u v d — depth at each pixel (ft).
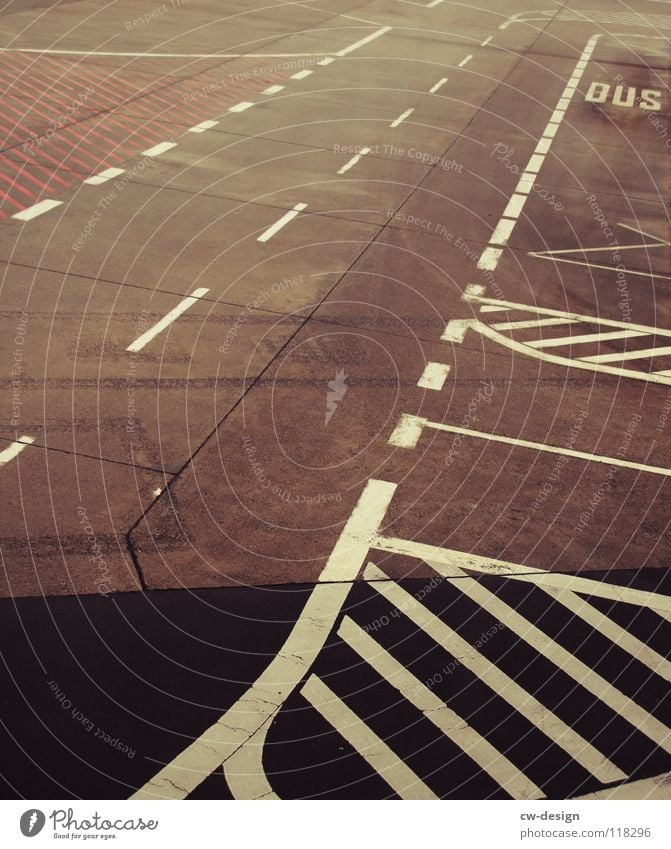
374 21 74.79
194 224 33.73
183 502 19.88
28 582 17.28
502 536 19.98
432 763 14.55
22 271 28.81
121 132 42.24
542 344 28.50
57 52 53.98
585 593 18.54
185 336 26.32
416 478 21.52
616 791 14.39
